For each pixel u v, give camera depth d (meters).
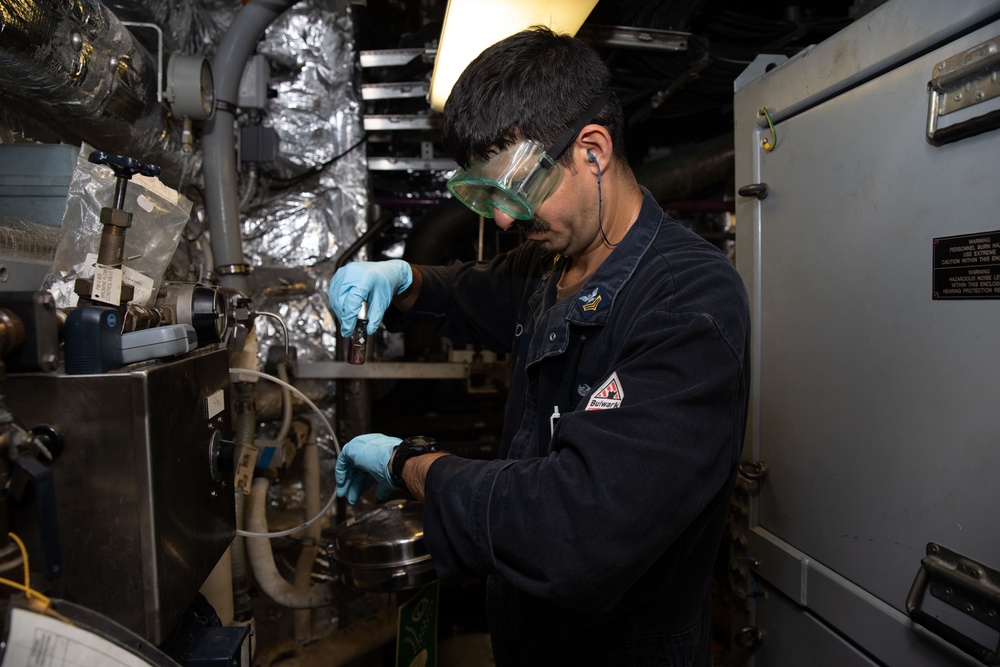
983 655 0.75
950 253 0.81
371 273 1.06
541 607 0.89
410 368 1.85
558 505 0.65
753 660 1.31
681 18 1.66
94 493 0.55
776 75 1.17
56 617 0.47
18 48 0.82
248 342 1.35
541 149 0.73
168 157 1.43
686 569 0.88
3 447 0.48
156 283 0.82
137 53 1.18
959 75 0.77
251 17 1.48
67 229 0.79
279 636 1.85
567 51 0.75
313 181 1.90
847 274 1.00
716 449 0.66
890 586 0.93
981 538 0.78
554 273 1.03
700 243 0.82
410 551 1.19
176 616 0.61
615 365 0.73
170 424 0.60
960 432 0.80
